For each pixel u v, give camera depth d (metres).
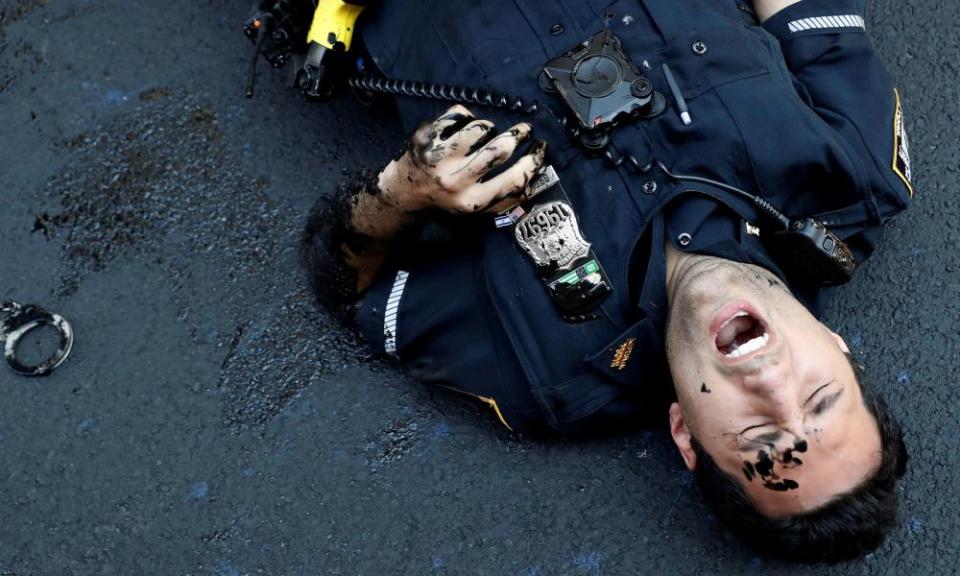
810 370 1.77
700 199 1.91
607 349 1.93
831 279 2.01
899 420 2.25
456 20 2.04
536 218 1.92
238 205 2.38
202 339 2.31
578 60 1.92
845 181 1.95
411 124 2.13
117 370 2.29
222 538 2.20
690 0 1.98
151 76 2.45
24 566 2.19
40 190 2.39
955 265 2.33
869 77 2.06
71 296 2.33
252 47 2.47
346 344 2.31
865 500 1.81
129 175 2.39
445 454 2.25
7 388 2.28
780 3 2.11
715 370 1.78
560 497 2.22
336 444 2.26
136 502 2.22
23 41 2.47
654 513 2.20
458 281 2.08
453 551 2.20
